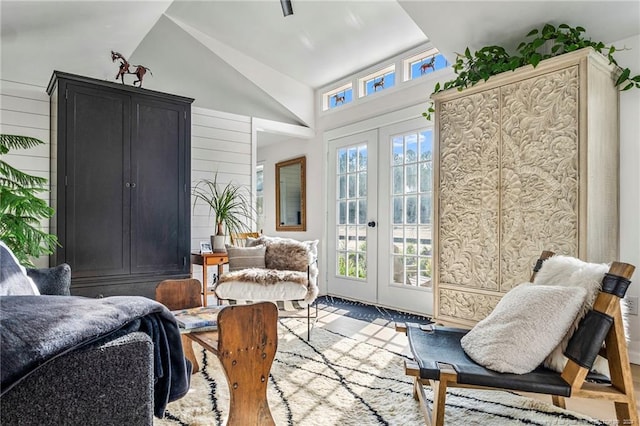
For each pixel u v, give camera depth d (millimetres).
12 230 2123
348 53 3963
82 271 2820
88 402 686
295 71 4453
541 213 2260
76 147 2822
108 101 2965
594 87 2184
